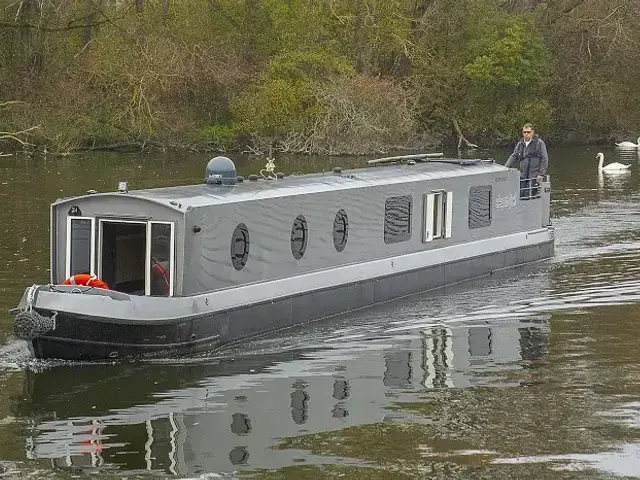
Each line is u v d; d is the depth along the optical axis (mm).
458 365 15656
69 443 12234
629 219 30578
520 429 12711
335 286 18703
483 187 22922
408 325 18219
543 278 22500
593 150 60125
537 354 16250
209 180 18172
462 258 22047
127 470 11422
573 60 67438
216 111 60094
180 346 15766
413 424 12906
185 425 12852
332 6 63938
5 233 26953
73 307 14836
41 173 42469
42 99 55312
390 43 64562
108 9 58312
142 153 54500
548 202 25453
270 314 17281
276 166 48312
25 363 15438
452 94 64438
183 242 15766
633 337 17266
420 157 23766
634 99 67750
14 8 54469
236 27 64750
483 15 65312
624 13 65375
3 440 12336
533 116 64000
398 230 20578
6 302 19250
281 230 17750
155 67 56281
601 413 13312
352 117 57000
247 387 14430
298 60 60781
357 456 11820
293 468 11461
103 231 16297
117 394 14031
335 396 14039
